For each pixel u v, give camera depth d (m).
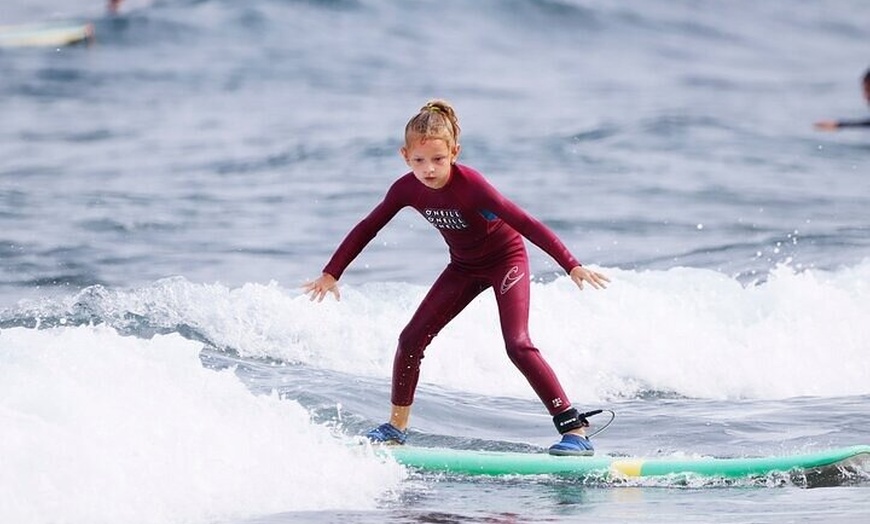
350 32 99.12
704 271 37.28
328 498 20.30
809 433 26.58
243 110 78.06
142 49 93.12
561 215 51.94
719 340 32.88
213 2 100.69
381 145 66.88
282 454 20.94
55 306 31.52
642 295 34.78
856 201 55.81
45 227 46.69
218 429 20.55
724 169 63.53
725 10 120.50
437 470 23.17
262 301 32.50
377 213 24.83
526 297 24.83
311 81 86.94
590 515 20.19
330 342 31.39
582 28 108.00
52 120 74.44
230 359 29.56
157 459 18.86
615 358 31.72
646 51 105.56
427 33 101.06
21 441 17.69
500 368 31.11
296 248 45.47
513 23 106.12
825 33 118.88
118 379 20.81
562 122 75.75
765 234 48.56
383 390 28.39
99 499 17.48
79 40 92.12
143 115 76.31
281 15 99.88
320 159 63.59
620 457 23.61
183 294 32.34
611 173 61.50
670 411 28.73
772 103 89.69
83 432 18.52
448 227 24.47
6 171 59.81
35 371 20.27
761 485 22.55
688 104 85.94
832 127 62.44
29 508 16.81
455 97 84.00
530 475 23.09
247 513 18.92
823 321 34.09
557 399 24.36
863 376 32.03
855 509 20.39
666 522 19.62
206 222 49.19
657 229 49.69
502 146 67.56
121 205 51.66
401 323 32.72
